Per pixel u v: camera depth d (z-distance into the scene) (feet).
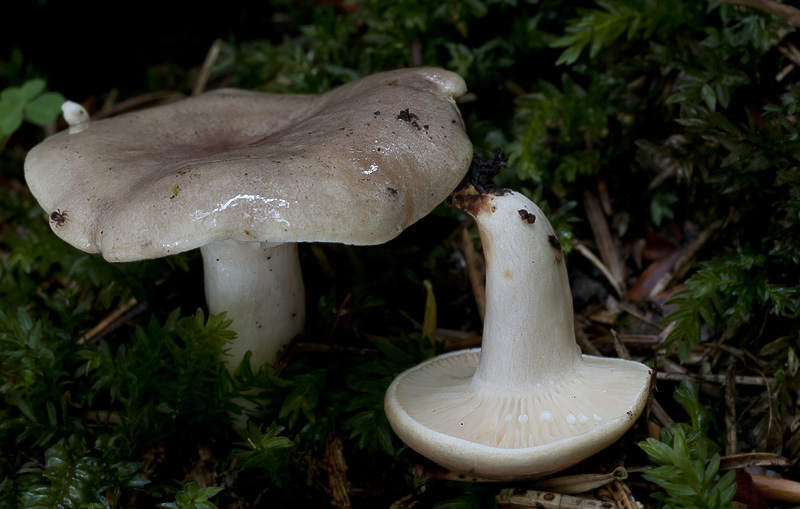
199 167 0.75
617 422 0.75
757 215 0.96
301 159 0.75
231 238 0.73
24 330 0.91
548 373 0.79
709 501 0.74
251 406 0.91
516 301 0.78
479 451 0.74
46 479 0.84
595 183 1.06
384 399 0.85
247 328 0.88
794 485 0.82
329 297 0.95
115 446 0.87
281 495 0.86
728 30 0.97
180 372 0.87
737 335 0.92
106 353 0.89
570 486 0.80
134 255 0.74
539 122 1.03
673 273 0.99
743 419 0.88
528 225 0.78
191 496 0.79
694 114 0.94
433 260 1.05
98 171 0.81
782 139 0.90
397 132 0.78
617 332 0.98
